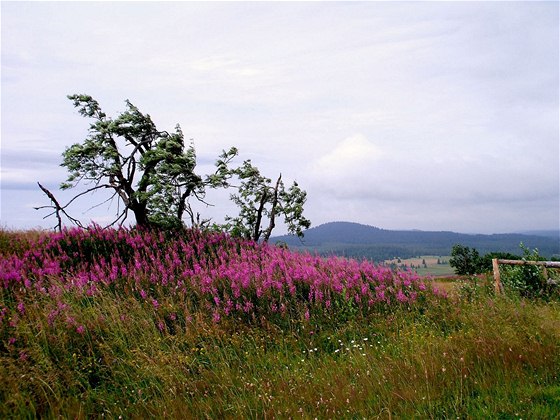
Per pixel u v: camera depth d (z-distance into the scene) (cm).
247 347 863
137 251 1429
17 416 595
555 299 1209
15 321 816
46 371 704
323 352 867
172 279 1200
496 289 1263
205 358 822
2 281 1106
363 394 622
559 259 1316
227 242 1678
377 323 995
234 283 1091
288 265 1319
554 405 556
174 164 1684
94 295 1007
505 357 692
